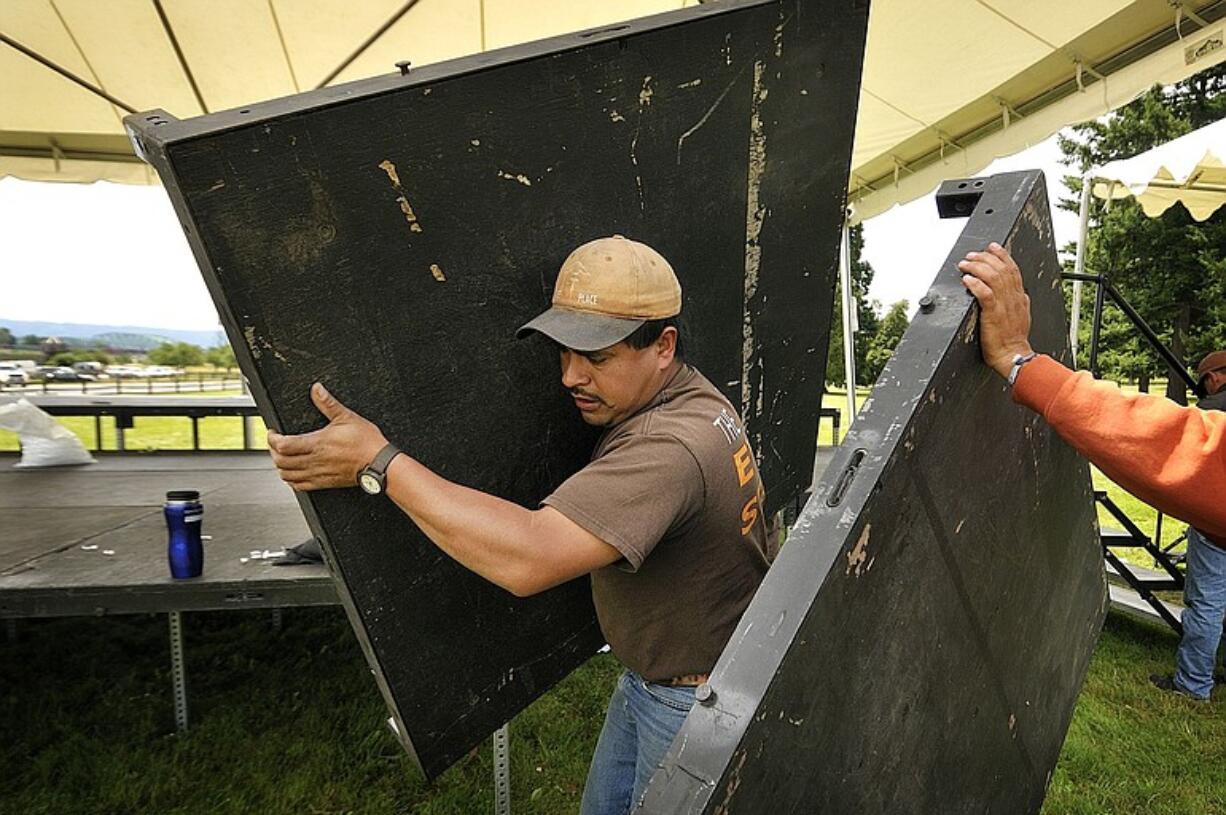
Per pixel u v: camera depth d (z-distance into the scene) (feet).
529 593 2.93
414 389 3.19
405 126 2.85
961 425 2.69
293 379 2.78
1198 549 10.28
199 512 7.74
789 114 4.41
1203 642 10.25
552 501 3.04
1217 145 13.79
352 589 3.26
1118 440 2.63
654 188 3.90
